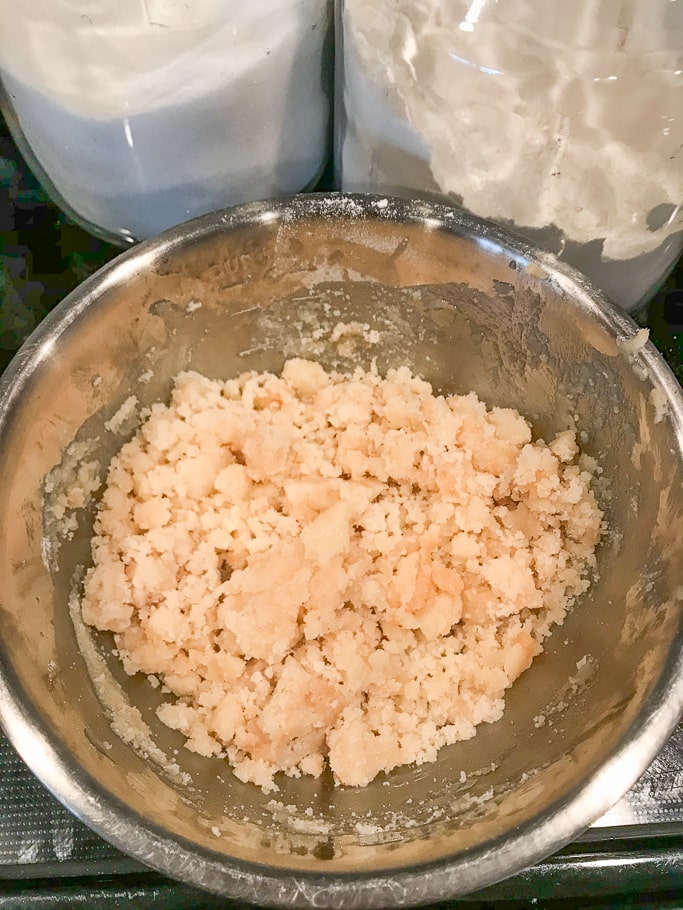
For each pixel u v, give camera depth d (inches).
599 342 11.0
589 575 11.7
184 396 12.9
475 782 10.2
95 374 11.5
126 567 11.6
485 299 11.9
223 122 11.4
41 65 10.4
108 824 8.2
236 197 12.9
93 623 11.2
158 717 10.8
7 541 9.9
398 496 12.6
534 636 11.6
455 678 11.1
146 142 11.3
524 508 12.2
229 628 11.0
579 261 11.9
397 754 10.6
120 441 12.6
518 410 13.1
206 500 12.2
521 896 10.4
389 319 13.1
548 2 9.0
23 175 14.4
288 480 12.4
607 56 9.2
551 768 9.5
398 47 10.0
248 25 10.2
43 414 10.7
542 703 10.8
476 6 9.2
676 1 8.7
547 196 10.9
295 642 11.1
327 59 12.1
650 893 10.5
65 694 9.9
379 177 12.3
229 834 9.0
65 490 11.5
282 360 13.8
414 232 11.4
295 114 12.2
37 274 13.9
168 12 9.7
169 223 13.1
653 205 10.8
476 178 11.0
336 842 9.4
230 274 12.0
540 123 9.9
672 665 8.8
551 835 8.1
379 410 13.0
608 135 9.9
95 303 10.9
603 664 10.5
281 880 7.9
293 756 10.5
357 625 11.4
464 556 11.8
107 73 10.3
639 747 8.4
